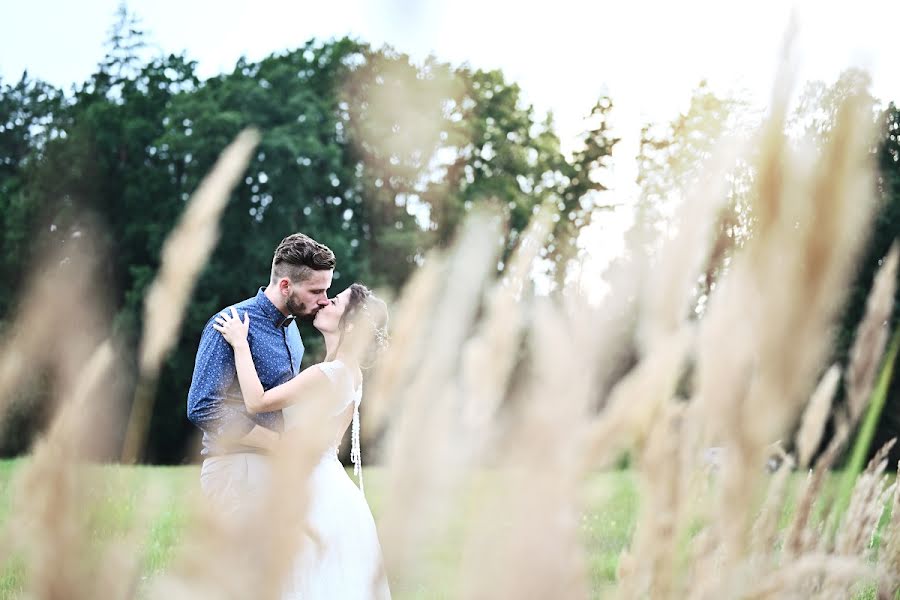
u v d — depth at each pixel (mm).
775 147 207
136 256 30359
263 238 28500
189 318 27703
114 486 273
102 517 264
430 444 240
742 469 239
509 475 216
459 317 271
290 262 3369
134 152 30797
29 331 277
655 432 275
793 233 205
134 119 30953
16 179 27594
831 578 595
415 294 299
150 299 363
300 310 3383
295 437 250
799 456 695
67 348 280
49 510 258
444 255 286
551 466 216
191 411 3115
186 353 27375
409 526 233
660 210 290
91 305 295
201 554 240
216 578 237
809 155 205
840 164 203
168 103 32344
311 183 28703
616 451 265
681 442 305
